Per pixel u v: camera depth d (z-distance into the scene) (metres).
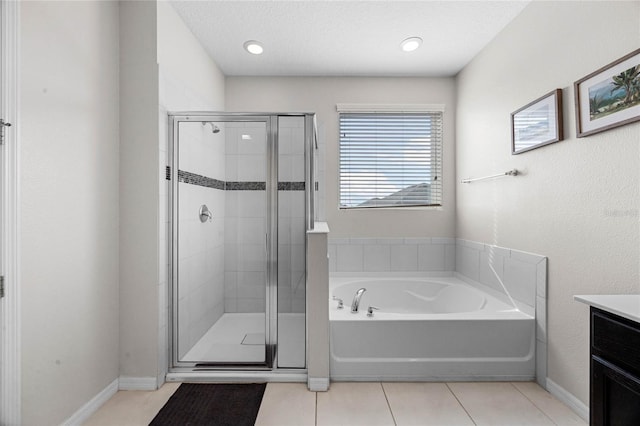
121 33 2.00
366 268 3.32
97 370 1.83
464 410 1.81
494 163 2.58
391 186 3.32
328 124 3.31
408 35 2.56
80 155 1.69
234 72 3.21
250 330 2.18
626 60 1.47
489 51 2.65
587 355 1.71
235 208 2.20
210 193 2.20
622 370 1.08
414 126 3.31
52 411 1.52
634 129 1.46
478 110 2.83
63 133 1.58
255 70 3.17
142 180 2.00
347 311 2.31
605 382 1.15
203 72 2.75
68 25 1.61
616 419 1.12
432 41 2.64
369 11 2.27
